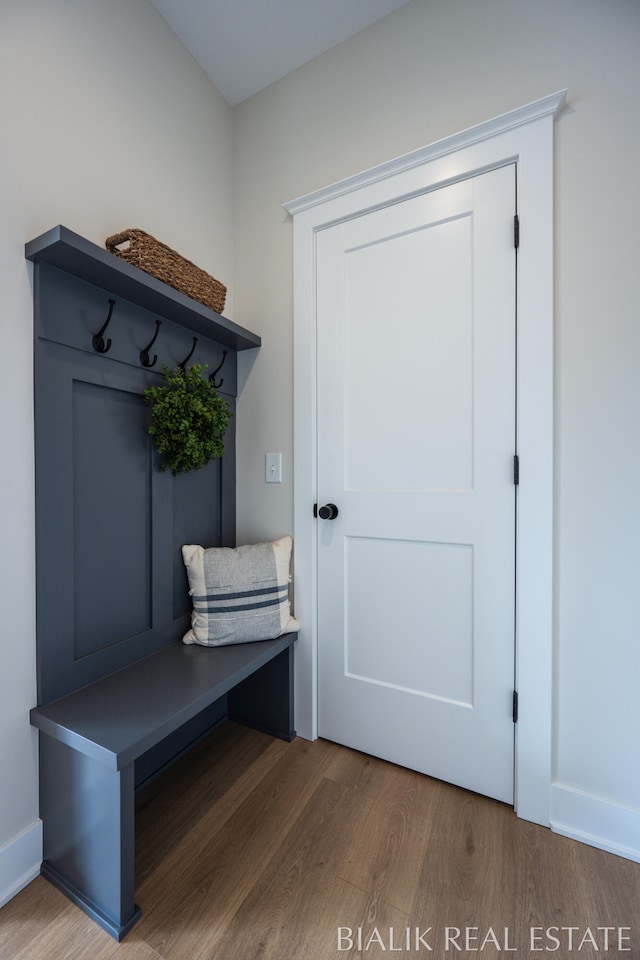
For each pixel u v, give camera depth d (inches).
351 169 61.8
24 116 42.9
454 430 54.1
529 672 49.2
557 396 47.9
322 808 51.2
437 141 52.8
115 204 53.0
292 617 65.5
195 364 62.7
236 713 69.9
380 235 58.7
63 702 44.4
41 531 43.3
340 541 62.3
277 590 61.6
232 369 71.3
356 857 44.4
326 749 62.5
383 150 59.3
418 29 56.8
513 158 49.5
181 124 63.4
